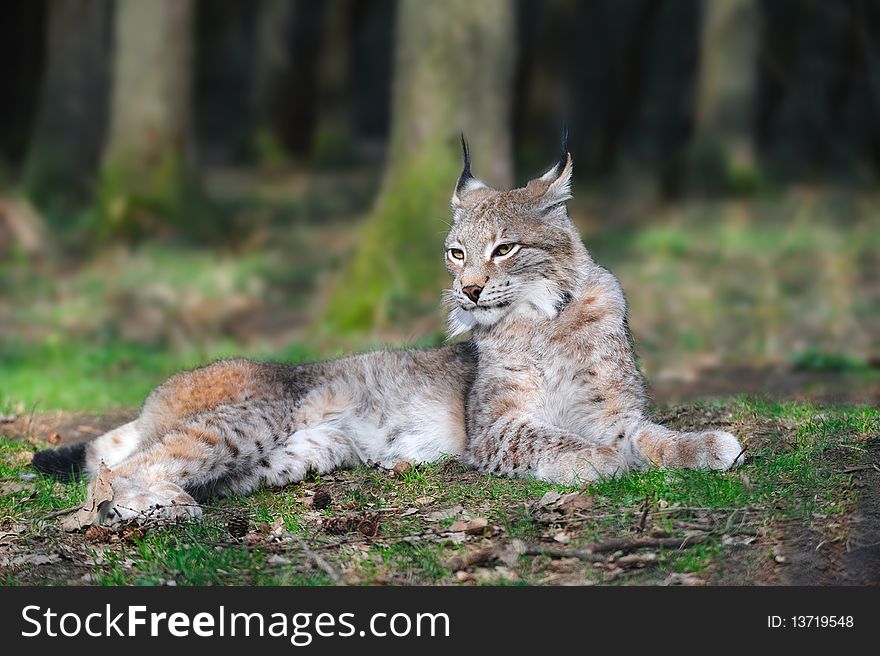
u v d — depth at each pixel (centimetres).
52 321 1823
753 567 632
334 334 1633
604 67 3922
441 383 884
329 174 3750
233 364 857
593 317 839
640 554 650
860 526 659
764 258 2266
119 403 1210
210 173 3784
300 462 841
